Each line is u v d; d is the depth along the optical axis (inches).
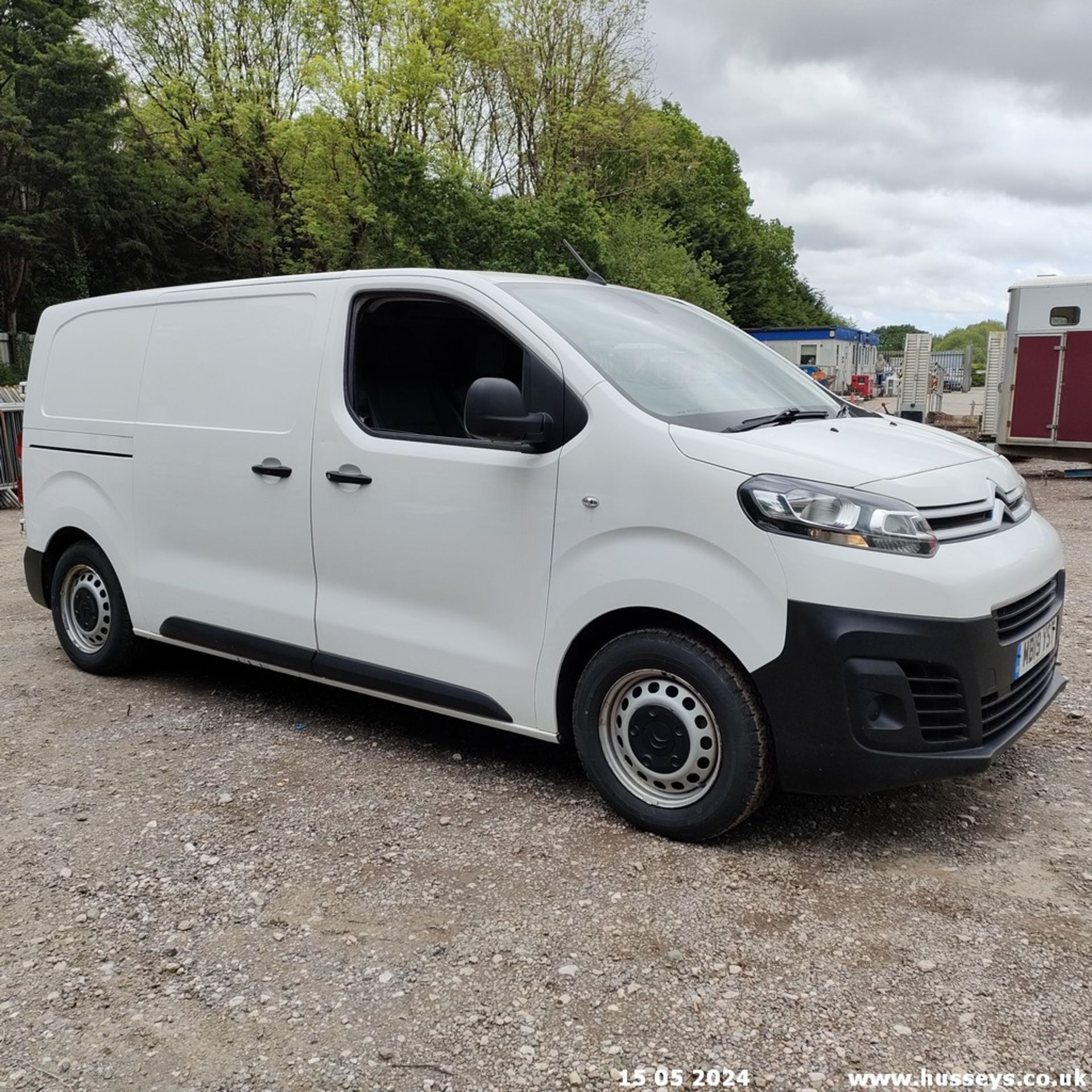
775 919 115.1
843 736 119.5
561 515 136.7
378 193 928.9
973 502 129.6
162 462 188.4
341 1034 96.9
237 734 178.7
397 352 170.2
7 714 191.2
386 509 155.2
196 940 113.5
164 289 194.5
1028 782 152.9
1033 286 510.9
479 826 139.9
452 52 1029.8
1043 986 102.0
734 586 122.6
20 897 123.1
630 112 1172.5
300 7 1051.3
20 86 1107.3
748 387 154.1
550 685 140.9
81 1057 94.4
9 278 1185.4
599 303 161.5
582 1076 90.4
